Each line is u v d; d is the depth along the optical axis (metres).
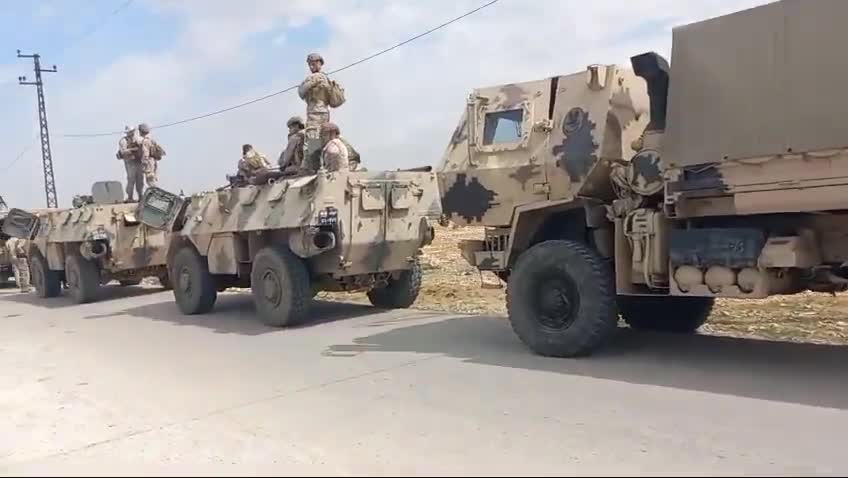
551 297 7.31
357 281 11.02
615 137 7.34
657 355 7.29
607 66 7.29
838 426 4.89
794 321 8.86
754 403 5.50
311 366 7.51
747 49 6.02
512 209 7.75
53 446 5.21
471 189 8.02
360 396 6.17
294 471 4.41
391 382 6.62
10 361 8.72
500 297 12.55
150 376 7.39
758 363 6.81
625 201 6.98
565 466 4.32
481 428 5.14
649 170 6.74
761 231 6.10
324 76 11.83
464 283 14.43
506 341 8.38
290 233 10.26
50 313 14.04
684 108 6.38
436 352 7.91
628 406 5.54
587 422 5.18
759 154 5.93
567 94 7.53
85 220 15.23
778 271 6.21
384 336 9.13
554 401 5.75
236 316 11.85
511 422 5.25
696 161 6.30
